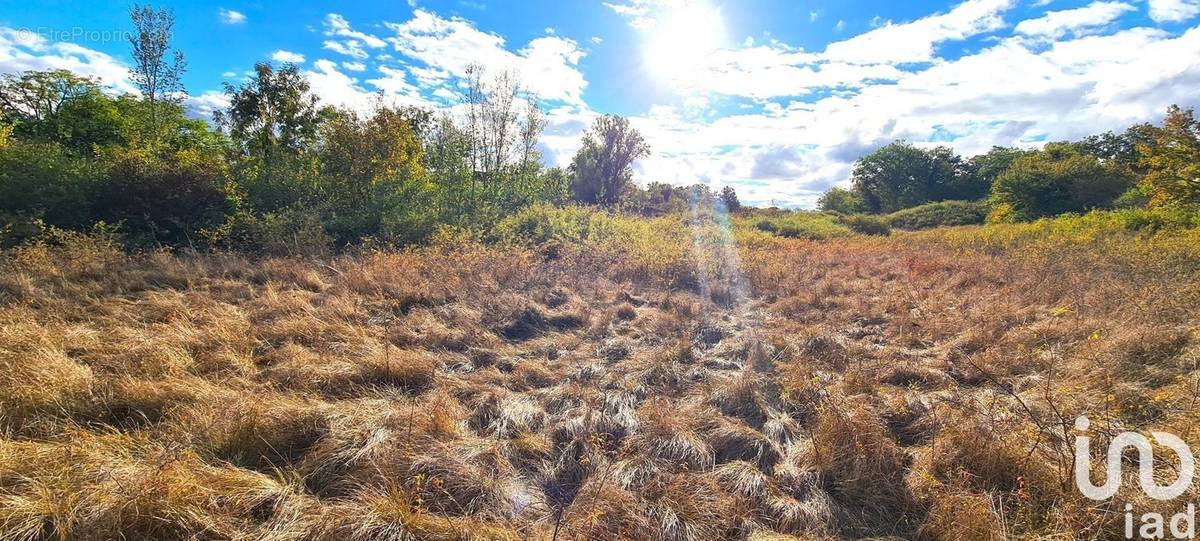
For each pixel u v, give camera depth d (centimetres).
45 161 952
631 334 616
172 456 282
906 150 5434
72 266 686
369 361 456
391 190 1245
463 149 1538
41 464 267
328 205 1141
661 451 348
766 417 405
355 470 305
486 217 1327
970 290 792
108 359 418
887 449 332
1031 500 284
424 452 321
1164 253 926
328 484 298
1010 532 266
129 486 252
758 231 1891
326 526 246
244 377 418
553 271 911
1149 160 1573
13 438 305
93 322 515
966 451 325
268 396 381
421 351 511
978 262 1020
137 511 238
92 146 1273
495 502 290
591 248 1106
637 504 288
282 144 1401
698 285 874
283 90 1368
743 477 318
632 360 527
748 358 525
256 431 328
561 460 342
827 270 1013
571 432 371
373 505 262
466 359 516
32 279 611
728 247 1216
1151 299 602
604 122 2384
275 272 767
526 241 1178
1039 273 830
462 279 788
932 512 284
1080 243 1197
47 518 233
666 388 461
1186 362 437
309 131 1433
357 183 1217
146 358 416
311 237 959
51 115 1495
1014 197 3044
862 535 282
